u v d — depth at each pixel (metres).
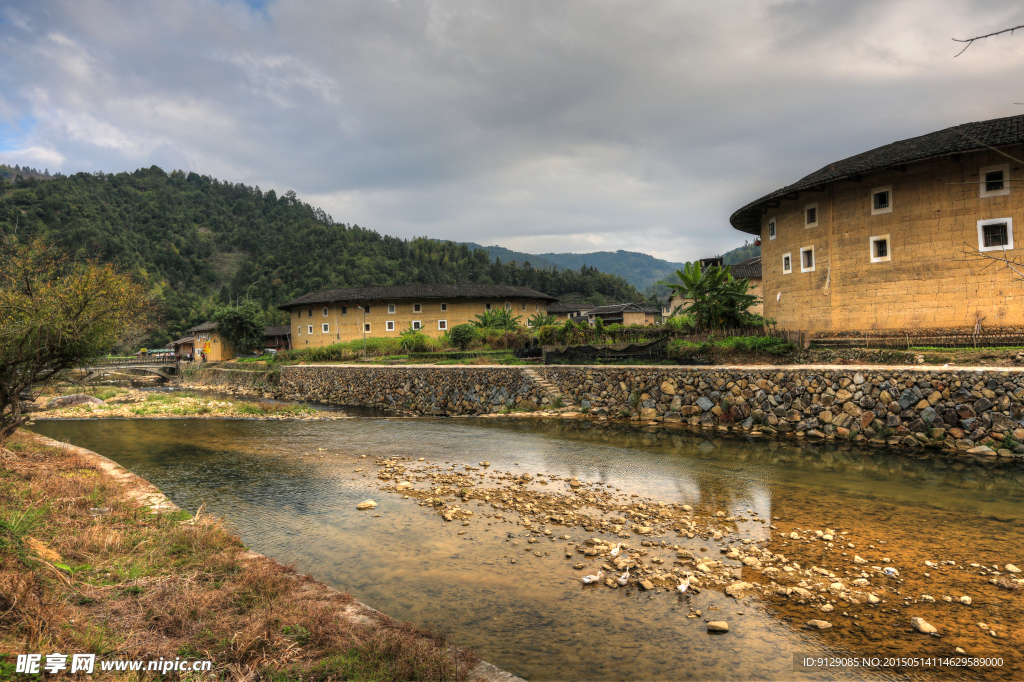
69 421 27.52
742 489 12.72
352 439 20.70
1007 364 18.47
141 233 185.50
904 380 17.47
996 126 22.14
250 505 12.08
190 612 5.74
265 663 4.84
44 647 4.51
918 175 23.69
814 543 9.23
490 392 30.56
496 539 9.66
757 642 6.21
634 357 29.48
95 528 8.17
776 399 20.20
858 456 15.87
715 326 32.09
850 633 6.38
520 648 6.12
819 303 27.45
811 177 28.16
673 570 8.16
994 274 21.92
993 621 6.60
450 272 161.62
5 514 7.50
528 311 66.94
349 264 144.25
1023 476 13.35
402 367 36.91
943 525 10.04
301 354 57.72
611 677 5.56
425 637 5.78
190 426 25.23
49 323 13.30
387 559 8.81
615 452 17.20
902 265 24.19
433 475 14.62
